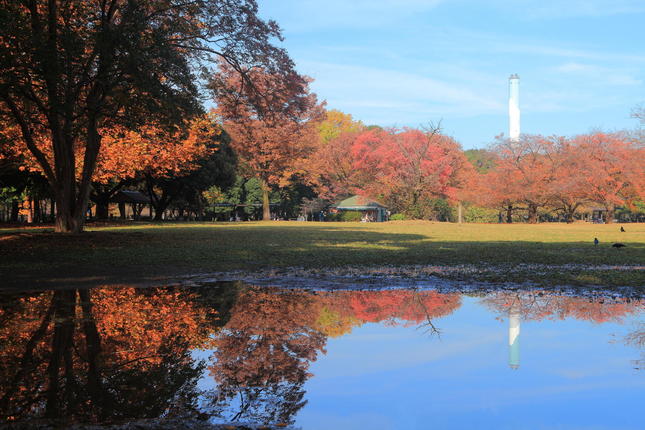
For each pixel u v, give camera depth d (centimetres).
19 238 1906
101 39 1845
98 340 548
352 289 945
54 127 2205
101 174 3903
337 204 7700
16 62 1706
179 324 635
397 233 3134
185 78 2078
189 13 2227
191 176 5231
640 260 1485
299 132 5841
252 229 3531
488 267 1300
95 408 345
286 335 574
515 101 8312
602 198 5681
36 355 485
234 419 326
